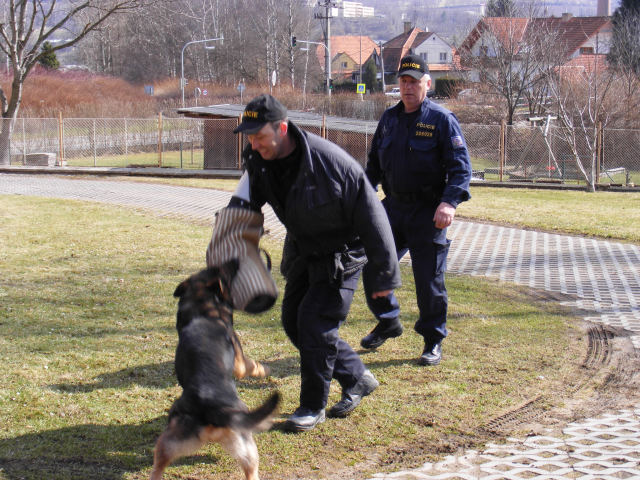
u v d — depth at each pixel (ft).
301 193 10.07
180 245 28.07
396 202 14.37
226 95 148.56
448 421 11.73
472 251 28.50
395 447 10.77
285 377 13.82
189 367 9.07
